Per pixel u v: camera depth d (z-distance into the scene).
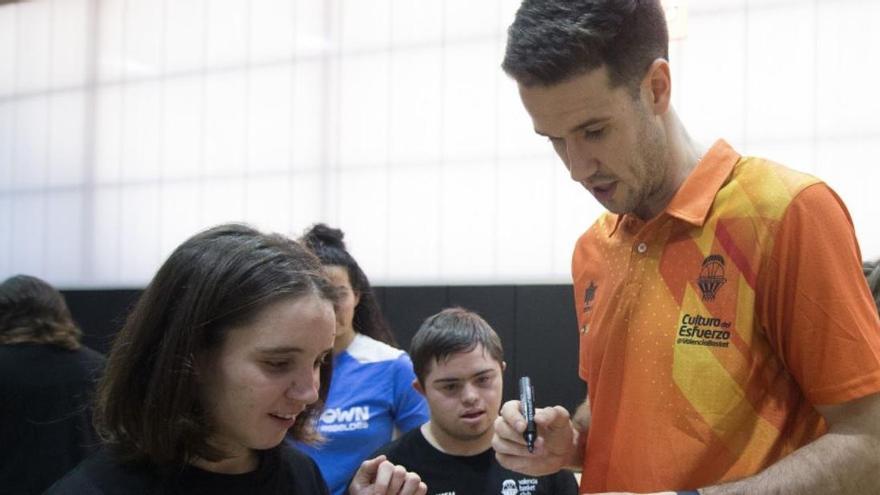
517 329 3.27
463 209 3.61
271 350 0.85
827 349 0.88
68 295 4.32
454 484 1.66
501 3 3.60
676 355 0.98
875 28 2.83
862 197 2.81
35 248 4.75
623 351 1.04
